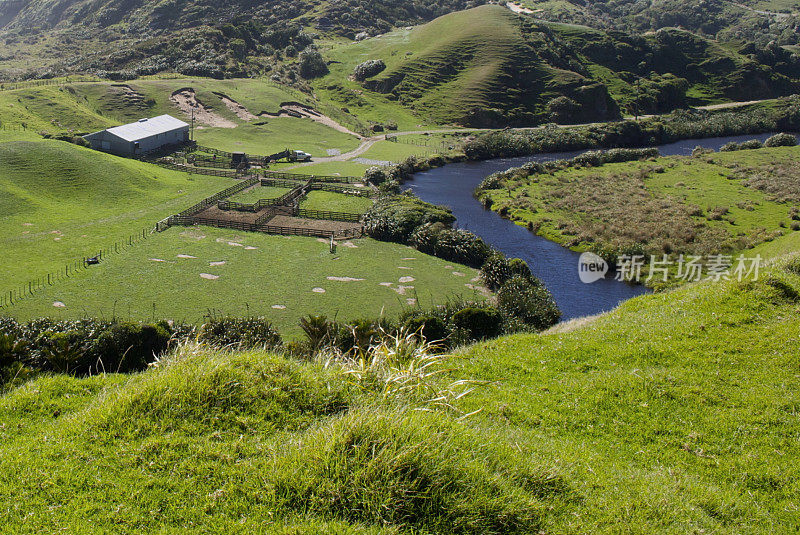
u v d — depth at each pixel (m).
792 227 60.56
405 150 115.00
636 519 8.69
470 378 15.59
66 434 9.45
